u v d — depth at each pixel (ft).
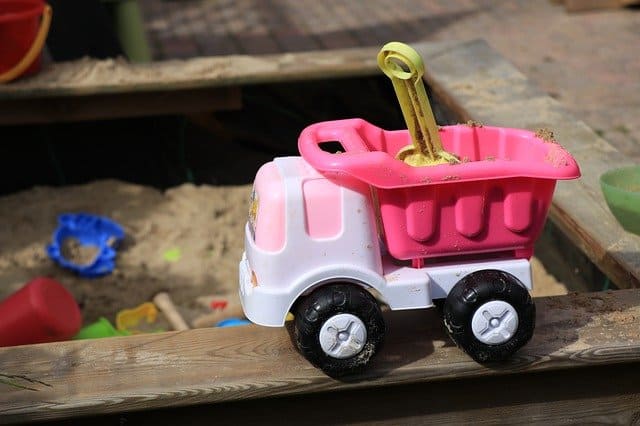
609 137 15.72
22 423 7.23
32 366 7.50
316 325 6.77
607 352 7.48
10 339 9.98
